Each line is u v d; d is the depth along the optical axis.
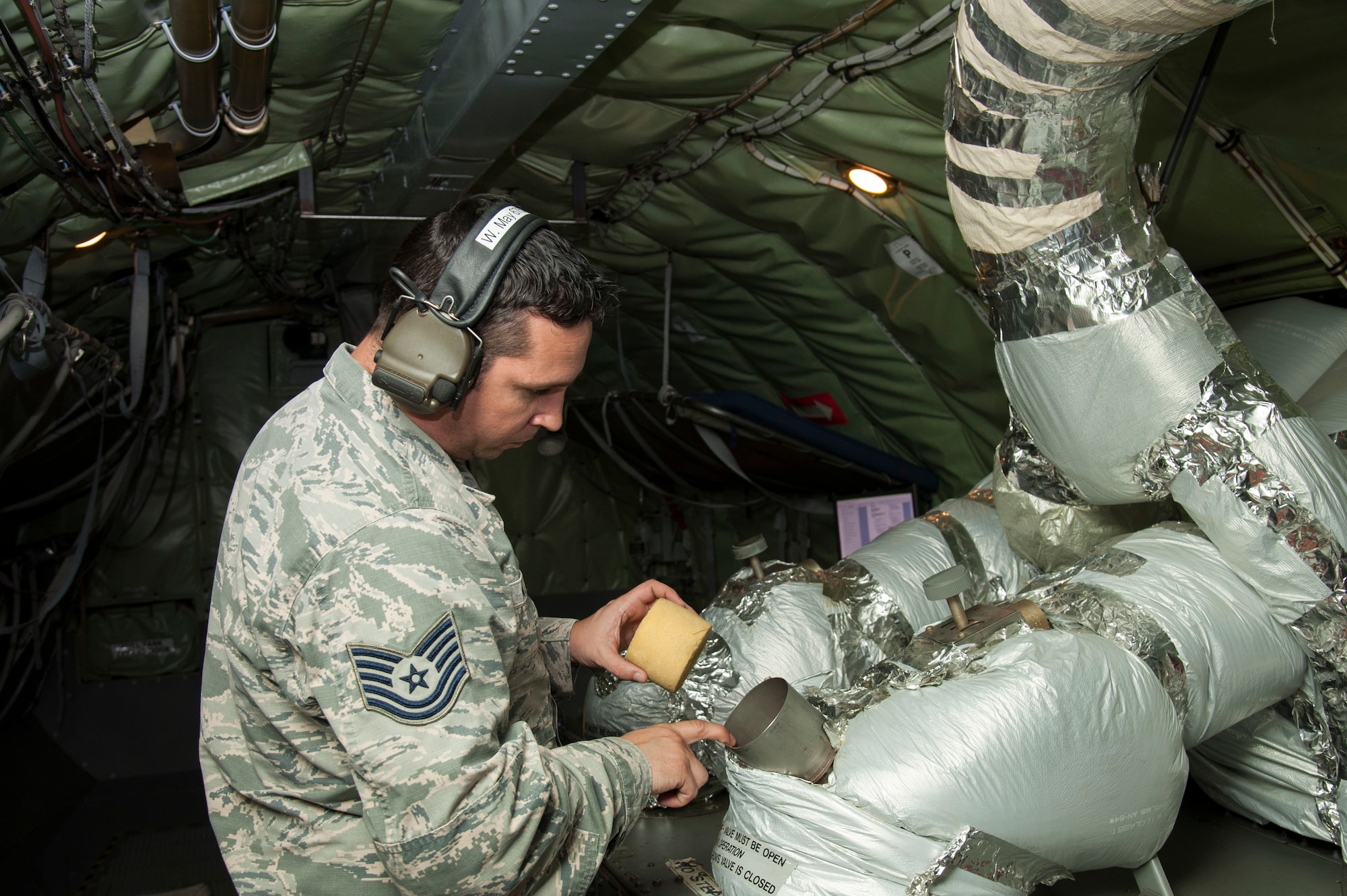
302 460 1.03
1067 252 1.80
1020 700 1.61
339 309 5.14
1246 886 2.03
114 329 4.36
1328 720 1.85
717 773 2.38
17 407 3.14
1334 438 2.26
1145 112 2.40
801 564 2.75
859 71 2.61
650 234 4.35
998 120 1.72
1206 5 1.39
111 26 1.99
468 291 1.00
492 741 0.97
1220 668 1.79
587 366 6.31
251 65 2.24
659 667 1.43
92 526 5.10
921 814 1.55
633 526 7.12
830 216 3.55
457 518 1.05
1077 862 1.67
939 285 3.62
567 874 1.04
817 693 1.87
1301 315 2.68
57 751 5.20
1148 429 1.82
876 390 4.59
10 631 4.20
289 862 1.11
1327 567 1.71
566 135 3.31
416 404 1.01
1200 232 2.72
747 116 3.10
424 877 0.93
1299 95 2.05
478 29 2.36
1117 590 1.86
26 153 2.39
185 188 2.95
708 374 5.72
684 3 2.41
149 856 3.86
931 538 2.76
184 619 5.77
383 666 0.93
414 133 3.11
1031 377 1.93
